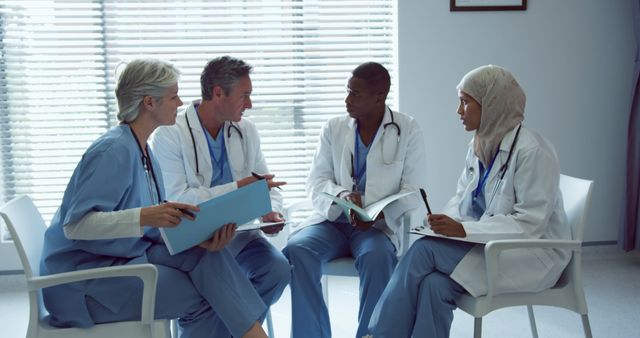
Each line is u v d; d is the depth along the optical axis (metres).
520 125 2.14
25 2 3.28
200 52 3.38
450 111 3.50
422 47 3.44
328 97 3.49
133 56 3.36
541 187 2.03
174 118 1.96
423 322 1.99
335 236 2.46
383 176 2.50
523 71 3.52
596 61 3.56
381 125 2.51
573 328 2.75
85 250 1.85
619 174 3.67
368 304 2.30
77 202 1.76
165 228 1.79
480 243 2.00
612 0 3.52
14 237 1.74
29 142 3.37
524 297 2.02
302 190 3.56
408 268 2.04
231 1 3.38
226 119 2.29
